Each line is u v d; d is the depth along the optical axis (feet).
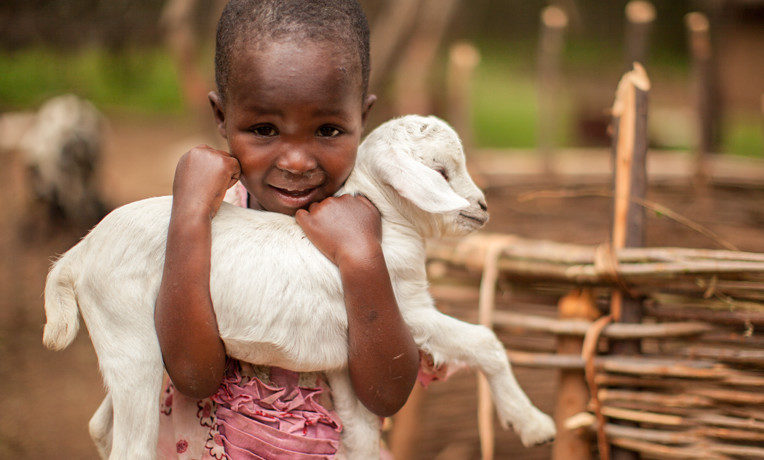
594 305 8.50
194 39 21.67
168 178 28.19
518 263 8.68
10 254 19.72
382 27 21.81
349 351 5.78
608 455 8.07
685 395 7.93
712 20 18.69
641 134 8.43
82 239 6.25
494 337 6.73
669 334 7.93
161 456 6.29
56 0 25.03
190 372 5.46
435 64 27.96
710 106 18.42
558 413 8.48
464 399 11.59
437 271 9.57
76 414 13.84
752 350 7.71
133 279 5.84
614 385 8.23
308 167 5.58
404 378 5.77
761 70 41.55
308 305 5.76
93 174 22.08
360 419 6.29
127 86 34.68
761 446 8.21
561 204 16.07
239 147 5.67
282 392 5.98
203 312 5.42
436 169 6.58
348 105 5.56
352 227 5.80
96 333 5.87
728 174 15.39
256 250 5.80
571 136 36.70
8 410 13.79
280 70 5.32
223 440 5.91
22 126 28.96
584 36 59.62
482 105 44.62
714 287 7.62
